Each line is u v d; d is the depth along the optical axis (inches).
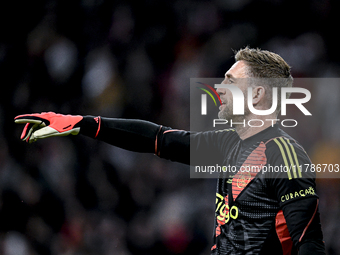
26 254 989.8
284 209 224.4
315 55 1266.0
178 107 1243.2
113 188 1127.0
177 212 1081.4
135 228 1073.5
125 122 304.2
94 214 1083.3
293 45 1285.7
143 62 1277.1
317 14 1296.8
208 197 1105.4
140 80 1259.2
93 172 1127.6
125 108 1243.8
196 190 1123.9
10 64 1274.6
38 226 1028.5
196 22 1310.3
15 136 1167.6
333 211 1057.5
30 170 1099.9
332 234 1016.2
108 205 1101.1
